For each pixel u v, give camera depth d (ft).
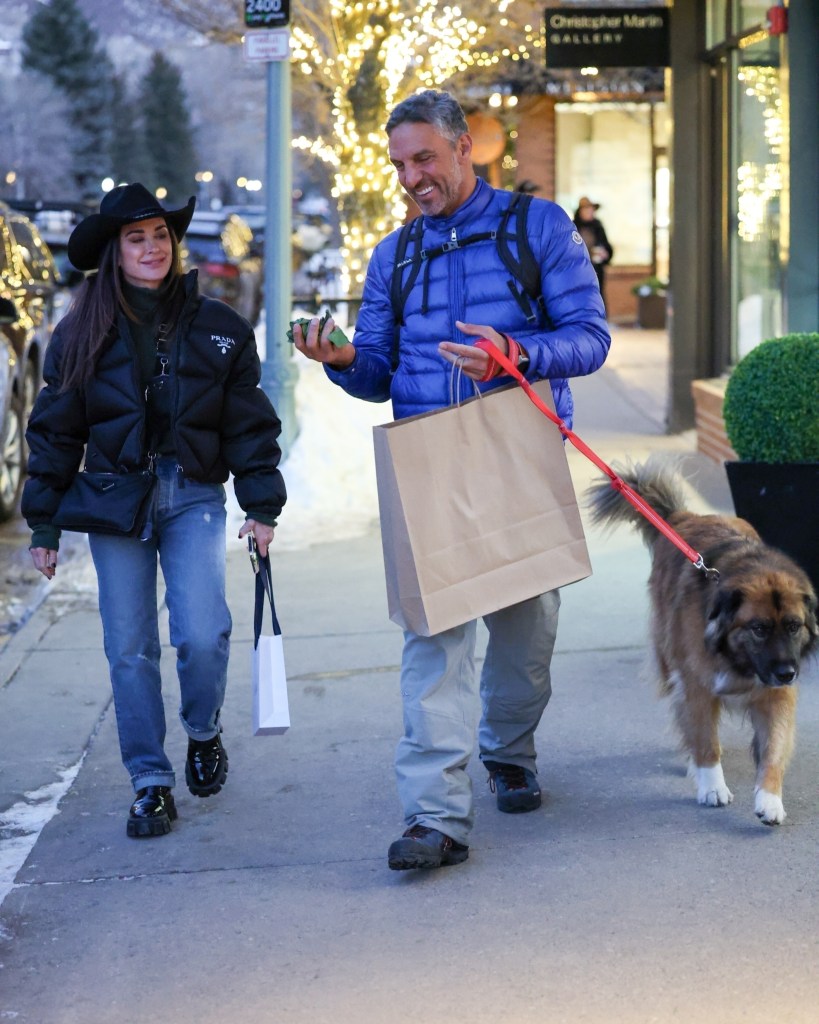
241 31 55.06
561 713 19.20
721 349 43.21
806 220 30.48
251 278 69.41
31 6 161.99
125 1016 11.68
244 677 21.50
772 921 12.85
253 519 15.39
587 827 15.31
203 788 16.20
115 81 250.98
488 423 13.71
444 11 52.11
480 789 16.56
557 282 14.29
